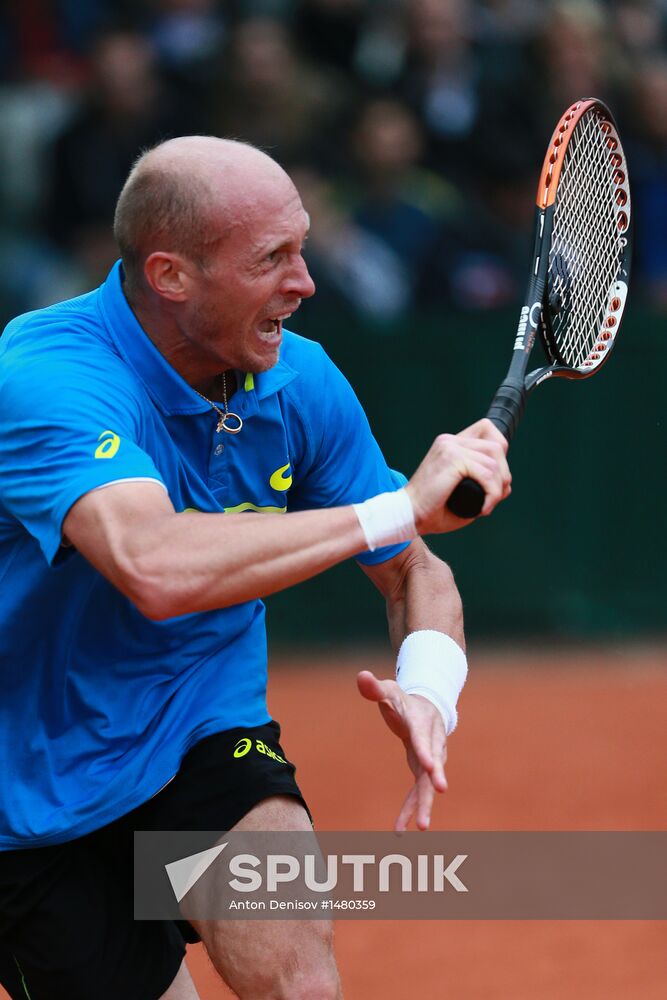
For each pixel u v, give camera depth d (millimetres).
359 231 32594
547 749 24859
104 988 10297
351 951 16719
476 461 8695
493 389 32500
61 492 8859
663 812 21328
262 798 9906
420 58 33906
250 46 32156
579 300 11859
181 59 33000
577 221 11914
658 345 33094
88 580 9734
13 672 9992
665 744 25188
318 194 32062
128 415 9375
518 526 33281
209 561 8523
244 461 10289
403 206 32750
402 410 32500
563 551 33312
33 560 9750
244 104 32125
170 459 9906
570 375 11422
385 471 11203
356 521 8695
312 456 10656
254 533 8586
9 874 10242
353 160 32812
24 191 33188
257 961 9695
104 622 9906
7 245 33062
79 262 32375
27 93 34875
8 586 9852
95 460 8883
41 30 36094
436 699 10078
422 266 32906
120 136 32156
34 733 10023
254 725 10430
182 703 10234
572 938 16875
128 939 10328
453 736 25875
